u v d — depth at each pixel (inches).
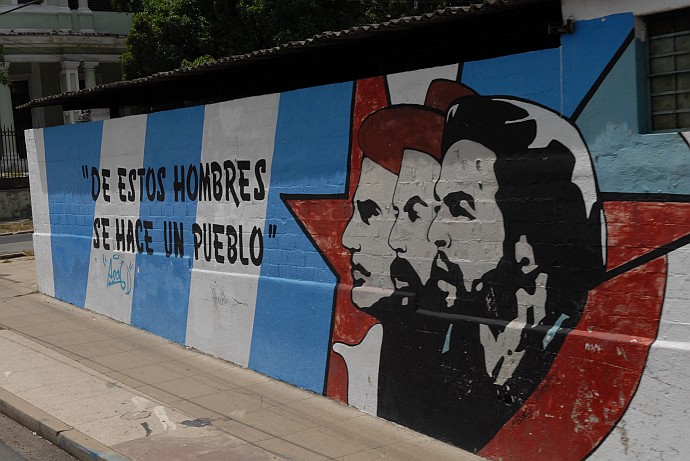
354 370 287.7
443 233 252.2
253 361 339.9
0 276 589.3
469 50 292.4
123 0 832.3
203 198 366.6
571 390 215.0
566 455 216.7
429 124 254.1
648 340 198.1
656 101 200.4
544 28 257.3
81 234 474.9
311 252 307.0
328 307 298.4
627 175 201.5
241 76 369.4
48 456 256.1
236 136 341.7
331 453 245.4
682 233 190.4
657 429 195.3
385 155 271.0
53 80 1107.3
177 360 360.8
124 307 436.1
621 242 203.5
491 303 237.9
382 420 275.1
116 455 242.2
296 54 309.9
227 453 244.5
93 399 302.0
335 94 289.6
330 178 294.8
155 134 395.9
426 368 258.4
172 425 271.7
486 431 239.0
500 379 234.5
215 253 361.7
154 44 752.3
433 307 257.1
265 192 328.2
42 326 434.6
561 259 217.9
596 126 208.1
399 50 298.2
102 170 446.0
